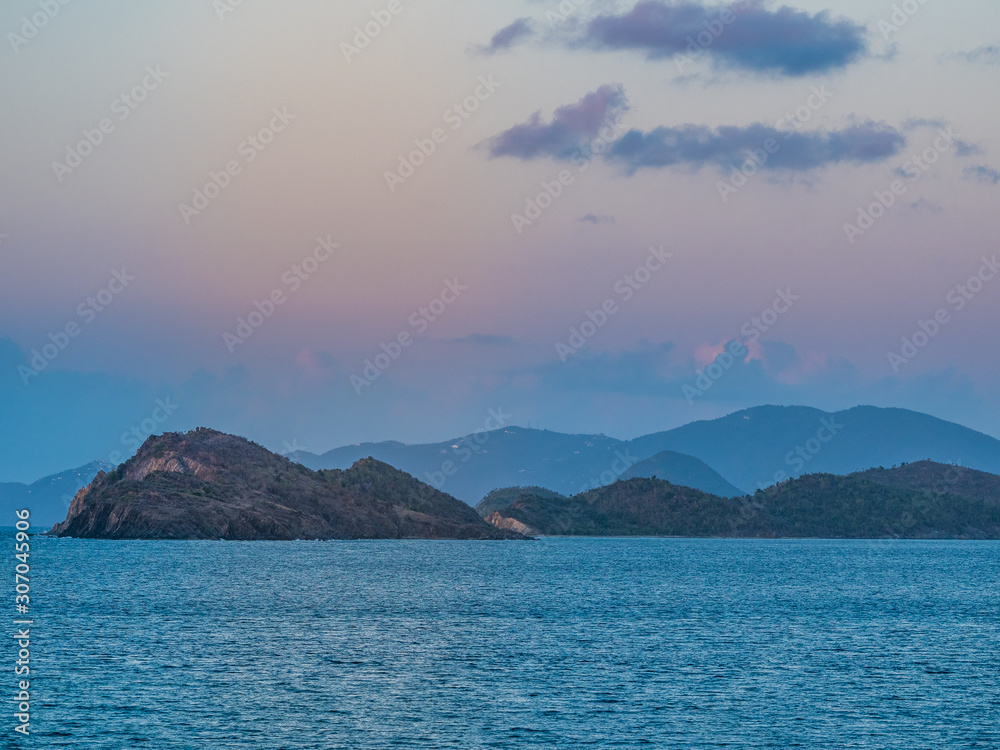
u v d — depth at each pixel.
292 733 75.94
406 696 88.75
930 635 131.00
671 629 135.25
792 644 120.94
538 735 76.25
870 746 74.00
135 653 108.25
